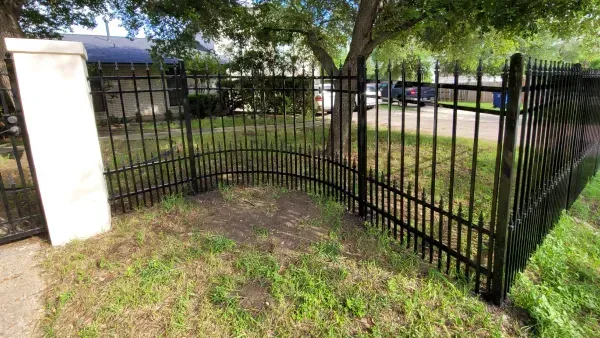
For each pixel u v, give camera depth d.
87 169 3.62
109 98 14.62
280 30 7.85
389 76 3.20
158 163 4.63
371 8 6.22
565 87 3.34
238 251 3.38
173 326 2.41
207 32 10.36
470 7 5.30
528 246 3.14
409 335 2.34
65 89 3.38
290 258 3.26
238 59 10.70
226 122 13.23
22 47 3.10
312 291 2.76
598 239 4.22
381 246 3.42
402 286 2.83
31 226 3.75
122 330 2.39
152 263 3.13
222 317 2.49
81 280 2.93
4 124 3.43
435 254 3.36
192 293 2.75
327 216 4.18
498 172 2.48
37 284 2.92
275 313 2.54
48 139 3.36
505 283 2.66
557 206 4.07
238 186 5.36
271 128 11.72
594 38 7.43
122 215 4.27
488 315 2.51
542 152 2.99
